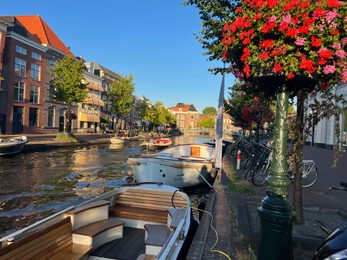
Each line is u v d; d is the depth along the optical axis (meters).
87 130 48.16
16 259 3.19
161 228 4.82
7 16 33.09
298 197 5.28
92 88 49.50
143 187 6.39
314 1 2.95
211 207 6.49
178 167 10.41
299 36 2.91
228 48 3.61
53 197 9.86
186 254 4.29
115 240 4.89
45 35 38.62
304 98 4.51
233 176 11.17
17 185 11.42
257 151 13.08
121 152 24.89
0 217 7.77
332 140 24.70
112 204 6.00
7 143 17.86
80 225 4.67
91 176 13.71
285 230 2.84
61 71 28.80
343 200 7.27
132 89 48.16
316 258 2.60
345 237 2.60
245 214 5.99
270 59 3.04
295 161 4.79
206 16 6.04
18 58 32.66
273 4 2.95
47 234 3.77
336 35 2.89
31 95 35.09
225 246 4.27
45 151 22.27
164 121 74.38
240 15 3.47
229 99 21.69
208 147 14.64
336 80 3.31
